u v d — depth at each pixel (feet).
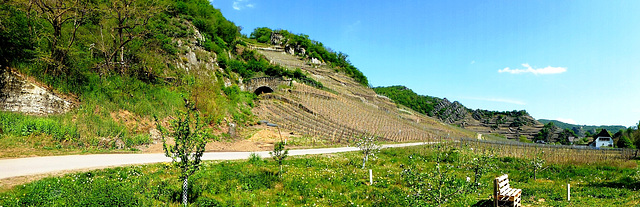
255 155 82.12
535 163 75.41
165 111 105.40
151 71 122.42
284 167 67.51
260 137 120.06
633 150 122.01
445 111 638.53
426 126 301.63
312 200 43.19
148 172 53.21
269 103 185.98
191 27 200.64
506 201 41.34
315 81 300.20
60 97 81.71
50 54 84.79
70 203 31.81
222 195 42.37
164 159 68.39
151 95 108.47
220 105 132.67
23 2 81.76
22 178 42.83
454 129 348.79
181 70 146.00
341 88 342.03
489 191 53.83
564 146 133.08
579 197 51.98
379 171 72.38
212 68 181.57
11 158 55.83
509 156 109.19
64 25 102.58
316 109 196.44
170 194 39.73
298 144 121.19
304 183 51.34
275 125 146.10
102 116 85.87
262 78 222.69
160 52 144.66
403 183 56.90
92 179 44.96
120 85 101.81
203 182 46.73
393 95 641.40
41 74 81.82
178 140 36.14
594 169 86.63
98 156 66.08
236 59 263.29
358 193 47.85
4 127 66.69
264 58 315.17
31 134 68.64
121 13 114.62
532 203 46.55
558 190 57.77
